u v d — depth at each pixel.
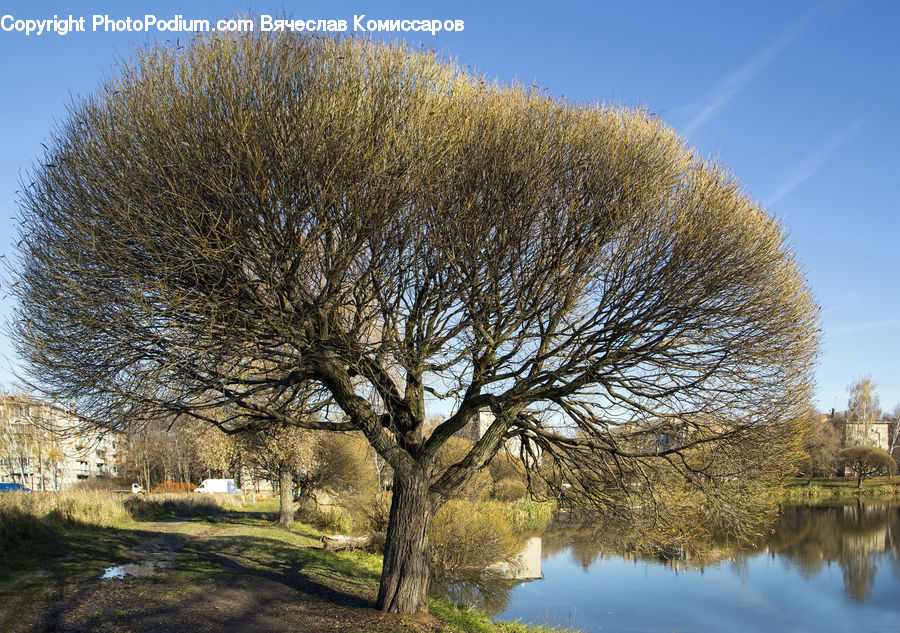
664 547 13.12
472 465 11.41
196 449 28.28
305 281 9.68
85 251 9.16
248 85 9.01
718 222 10.78
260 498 58.94
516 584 22.55
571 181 10.88
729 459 11.45
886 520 43.59
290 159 8.77
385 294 10.67
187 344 8.92
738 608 20.52
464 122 10.33
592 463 11.89
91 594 10.84
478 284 10.59
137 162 9.12
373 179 9.05
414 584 11.09
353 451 29.33
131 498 27.31
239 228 8.84
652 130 11.65
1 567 12.50
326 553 19.19
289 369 9.85
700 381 10.91
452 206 10.16
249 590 12.27
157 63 9.75
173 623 9.51
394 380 12.38
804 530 38.78
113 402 9.79
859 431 81.06
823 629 18.61
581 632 15.73
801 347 11.60
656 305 10.54
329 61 9.58
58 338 9.56
